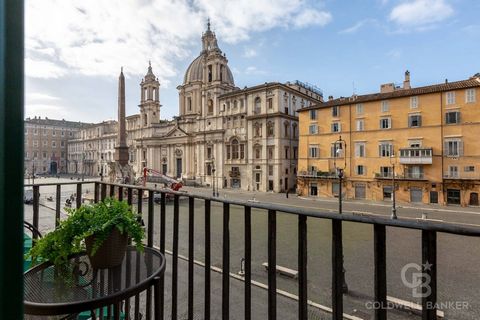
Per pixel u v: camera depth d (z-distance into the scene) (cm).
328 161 4309
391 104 3756
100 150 10431
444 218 2633
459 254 1502
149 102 8162
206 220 305
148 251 308
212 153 6141
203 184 6331
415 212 2966
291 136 5284
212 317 828
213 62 6244
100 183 443
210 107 6438
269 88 5156
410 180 3566
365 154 3962
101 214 265
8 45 105
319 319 816
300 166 4631
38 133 11144
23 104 110
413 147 3559
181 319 802
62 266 266
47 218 1683
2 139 104
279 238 1762
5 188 104
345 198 4078
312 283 1082
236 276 1131
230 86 6450
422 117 3528
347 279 1140
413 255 1453
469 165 3241
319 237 1780
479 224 2336
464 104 3275
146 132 8256
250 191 5266
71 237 254
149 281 241
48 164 11325
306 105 5734
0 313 101
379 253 187
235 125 5722
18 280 106
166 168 7619
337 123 4222
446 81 3681
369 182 3916
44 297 219
